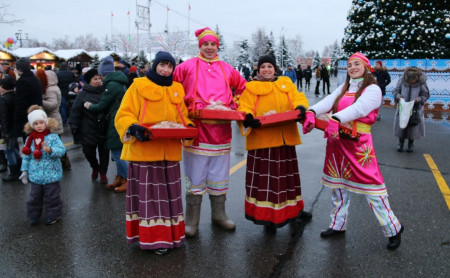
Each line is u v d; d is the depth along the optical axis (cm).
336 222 360
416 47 1338
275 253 332
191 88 351
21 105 515
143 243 322
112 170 611
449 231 371
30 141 392
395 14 1363
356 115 315
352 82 336
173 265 313
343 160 339
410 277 292
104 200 473
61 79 1014
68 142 827
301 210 382
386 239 356
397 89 712
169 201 325
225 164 364
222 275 298
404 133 704
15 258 328
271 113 338
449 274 296
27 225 399
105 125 489
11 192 507
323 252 333
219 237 364
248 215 369
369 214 414
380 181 327
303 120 333
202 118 329
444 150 727
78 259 325
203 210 432
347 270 304
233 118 322
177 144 323
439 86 1291
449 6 1316
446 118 1146
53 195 396
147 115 317
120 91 484
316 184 520
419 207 435
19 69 516
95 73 509
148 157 309
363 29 1456
